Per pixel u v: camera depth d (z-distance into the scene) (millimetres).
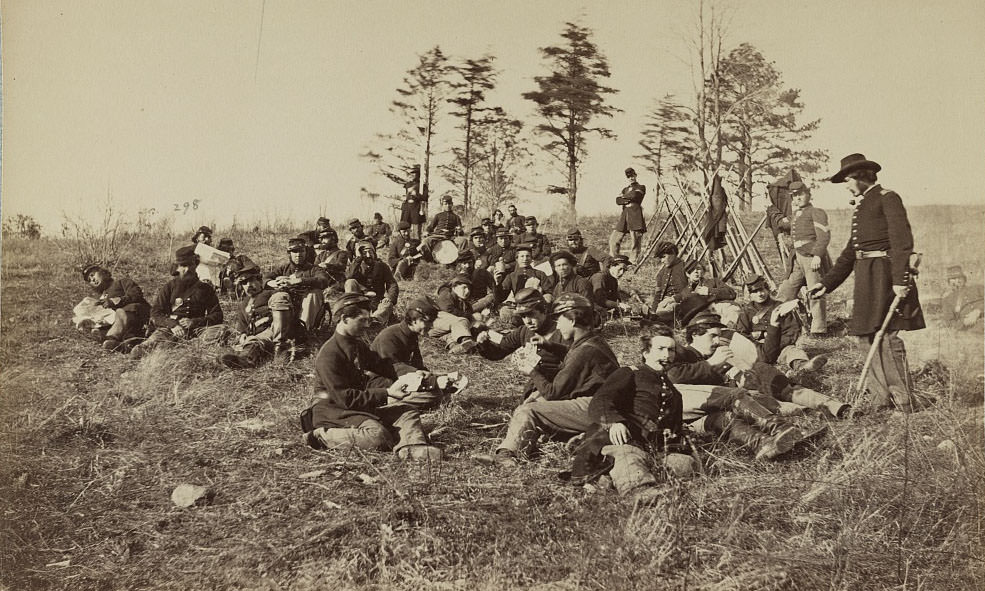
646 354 5727
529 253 11961
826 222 10273
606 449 5344
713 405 6180
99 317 9984
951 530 4801
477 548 4691
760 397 6438
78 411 6965
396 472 5559
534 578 4426
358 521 4930
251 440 6383
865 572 4504
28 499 5379
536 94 31219
